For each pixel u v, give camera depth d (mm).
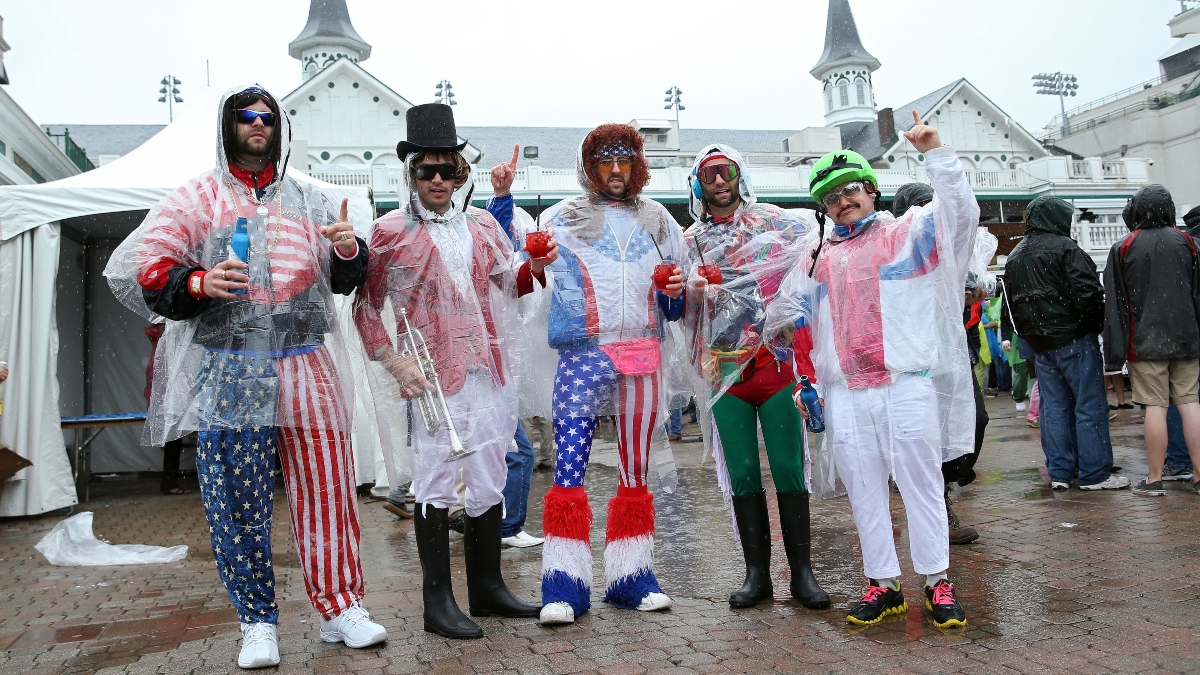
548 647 2854
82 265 9359
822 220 3225
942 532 2926
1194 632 2588
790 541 3334
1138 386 5094
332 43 43312
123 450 9672
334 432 2984
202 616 3518
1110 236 25703
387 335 3150
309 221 3020
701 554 4309
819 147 33312
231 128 2887
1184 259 4859
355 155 32156
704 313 3443
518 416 3477
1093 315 5188
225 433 2809
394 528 5625
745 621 3072
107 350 9578
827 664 2545
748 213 3506
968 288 4055
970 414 2975
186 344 2846
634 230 3402
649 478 3539
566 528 3262
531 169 24172
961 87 37219
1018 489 5500
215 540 2828
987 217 29984
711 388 3424
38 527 6254
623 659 2684
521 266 3307
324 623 3021
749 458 3371
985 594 3205
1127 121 40438
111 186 6828
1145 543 3781
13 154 11344
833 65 49156
